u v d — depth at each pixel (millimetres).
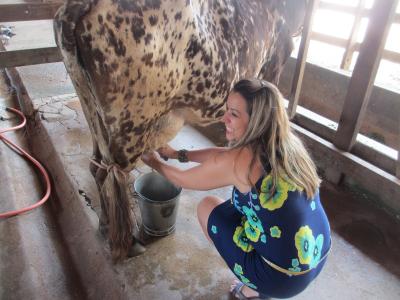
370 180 2238
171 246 1870
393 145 3062
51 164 2561
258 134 1133
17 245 1880
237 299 1628
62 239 2031
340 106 3326
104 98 1197
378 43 1997
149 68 1197
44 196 2297
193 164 2539
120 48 1112
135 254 1765
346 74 3201
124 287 1627
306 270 1228
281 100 1126
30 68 3965
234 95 1177
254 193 1164
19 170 2438
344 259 1907
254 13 1677
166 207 1762
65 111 3094
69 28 1066
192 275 1725
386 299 1706
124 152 1383
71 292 1741
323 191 2416
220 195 2318
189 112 1587
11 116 3082
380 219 2184
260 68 1920
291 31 2082
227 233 1361
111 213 1470
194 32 1289
